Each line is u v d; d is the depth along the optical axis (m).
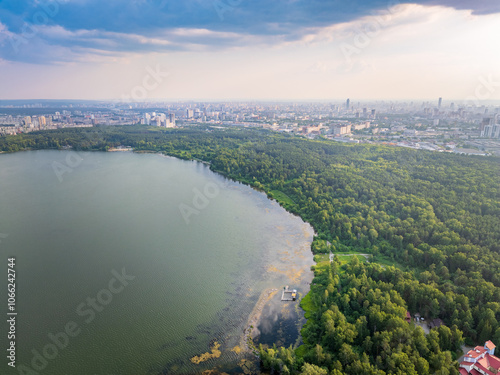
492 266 141.38
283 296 144.50
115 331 124.25
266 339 120.75
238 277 160.00
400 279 137.88
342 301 128.38
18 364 109.75
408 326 112.44
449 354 99.94
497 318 117.00
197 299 143.25
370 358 104.94
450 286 134.62
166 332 124.12
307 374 95.00
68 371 107.31
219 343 119.06
